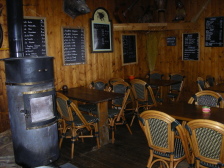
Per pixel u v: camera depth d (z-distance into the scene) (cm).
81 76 472
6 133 358
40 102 279
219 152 203
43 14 409
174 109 293
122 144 373
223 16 497
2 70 366
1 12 359
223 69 510
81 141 391
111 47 520
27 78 270
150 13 552
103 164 314
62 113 348
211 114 268
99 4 493
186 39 559
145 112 238
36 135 281
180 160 241
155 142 243
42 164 291
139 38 588
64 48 440
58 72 436
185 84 575
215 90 390
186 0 547
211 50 524
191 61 558
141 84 430
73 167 302
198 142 214
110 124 383
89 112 407
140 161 318
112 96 374
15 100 278
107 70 519
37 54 402
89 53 483
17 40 299
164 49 600
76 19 457
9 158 305
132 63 573
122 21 526
